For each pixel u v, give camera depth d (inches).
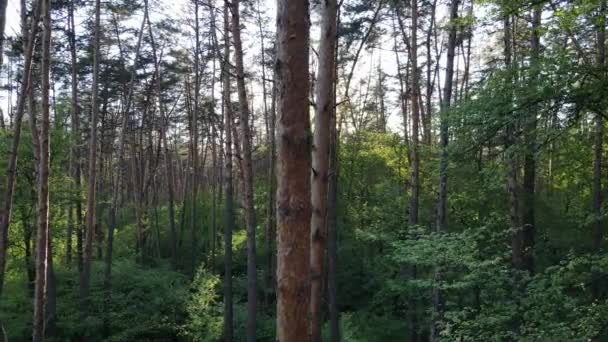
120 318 655.8
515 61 352.8
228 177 572.7
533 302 331.6
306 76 129.7
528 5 319.0
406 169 839.7
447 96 485.4
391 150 882.1
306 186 130.3
